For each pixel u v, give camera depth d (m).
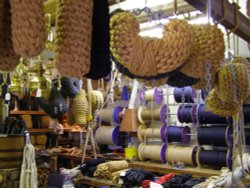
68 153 4.73
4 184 2.75
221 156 3.39
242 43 3.50
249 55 3.45
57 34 0.59
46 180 3.54
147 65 0.73
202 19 1.78
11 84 1.94
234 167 1.49
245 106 3.18
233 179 1.51
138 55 0.72
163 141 4.00
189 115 3.76
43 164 4.05
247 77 1.14
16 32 0.50
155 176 3.33
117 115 4.48
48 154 4.32
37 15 0.51
